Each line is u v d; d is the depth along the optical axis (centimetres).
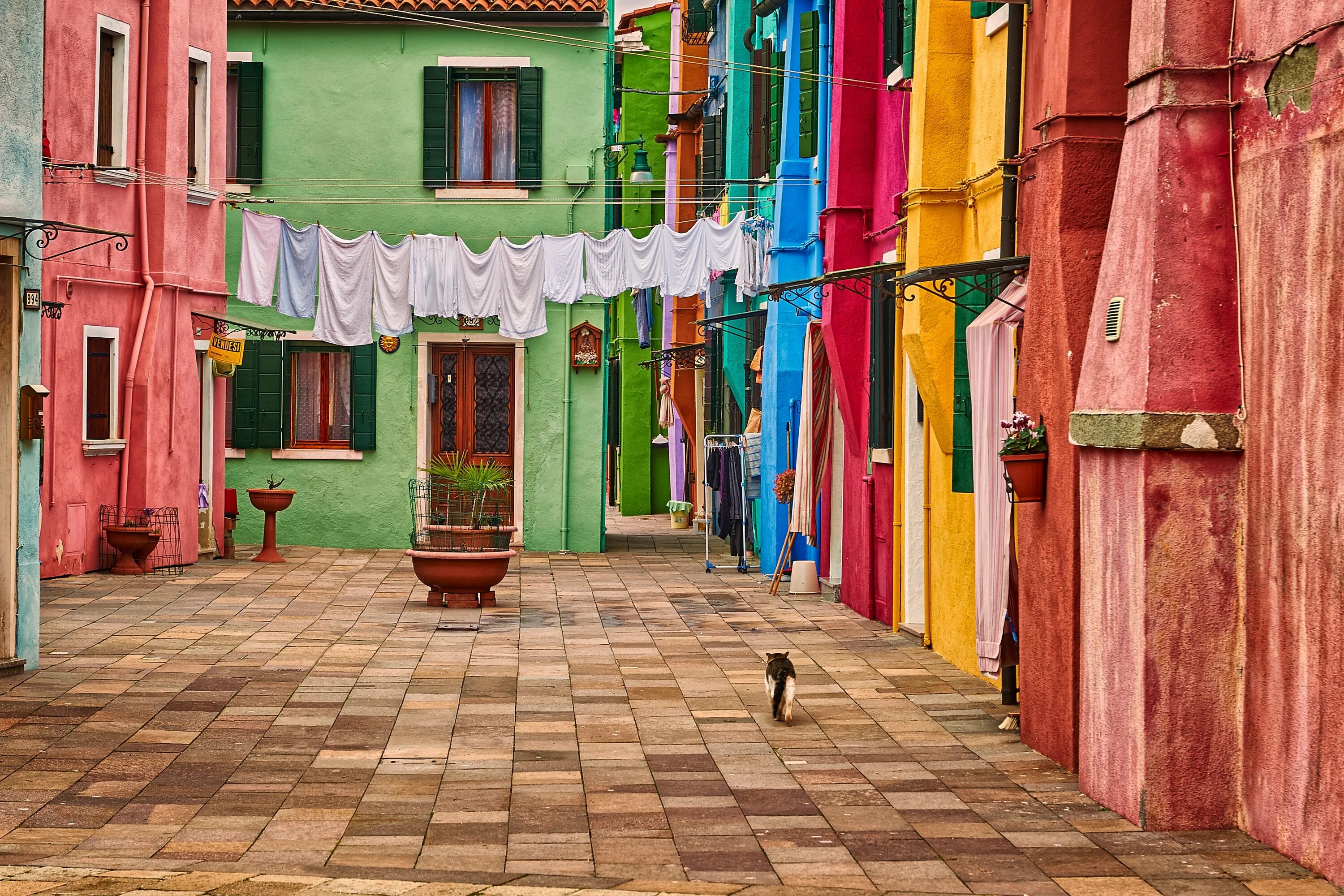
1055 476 880
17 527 1145
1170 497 738
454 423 2309
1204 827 739
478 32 2292
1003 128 1143
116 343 1828
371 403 2270
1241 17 736
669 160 2917
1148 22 760
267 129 2300
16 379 1130
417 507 2269
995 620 1019
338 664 1226
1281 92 699
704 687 1145
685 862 685
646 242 2003
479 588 1608
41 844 707
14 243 1126
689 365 2844
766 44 2044
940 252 1245
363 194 2298
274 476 2291
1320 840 662
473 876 655
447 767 876
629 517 3222
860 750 927
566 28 2305
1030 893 637
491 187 2297
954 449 1194
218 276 2022
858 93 1586
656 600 1708
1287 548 693
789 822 758
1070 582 859
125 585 1709
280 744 930
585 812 776
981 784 837
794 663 1259
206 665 1202
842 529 1722
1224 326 739
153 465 1866
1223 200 743
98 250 1784
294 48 2294
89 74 1752
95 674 1151
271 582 1791
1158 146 746
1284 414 696
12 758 880
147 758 887
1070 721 864
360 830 740
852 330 1583
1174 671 739
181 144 1903
